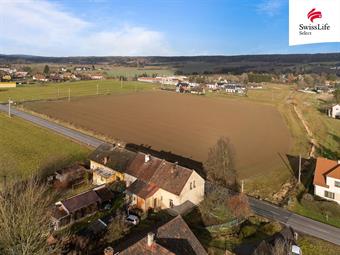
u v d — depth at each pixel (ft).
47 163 223.92
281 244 116.88
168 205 161.79
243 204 159.74
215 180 187.52
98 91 649.61
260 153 271.28
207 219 150.10
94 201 157.58
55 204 152.76
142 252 94.58
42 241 101.04
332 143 306.76
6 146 260.21
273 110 487.20
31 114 396.57
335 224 154.30
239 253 125.29
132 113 434.71
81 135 306.14
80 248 122.93
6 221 89.15
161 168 173.47
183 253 101.81
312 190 194.18
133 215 150.61
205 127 363.35
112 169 190.90
